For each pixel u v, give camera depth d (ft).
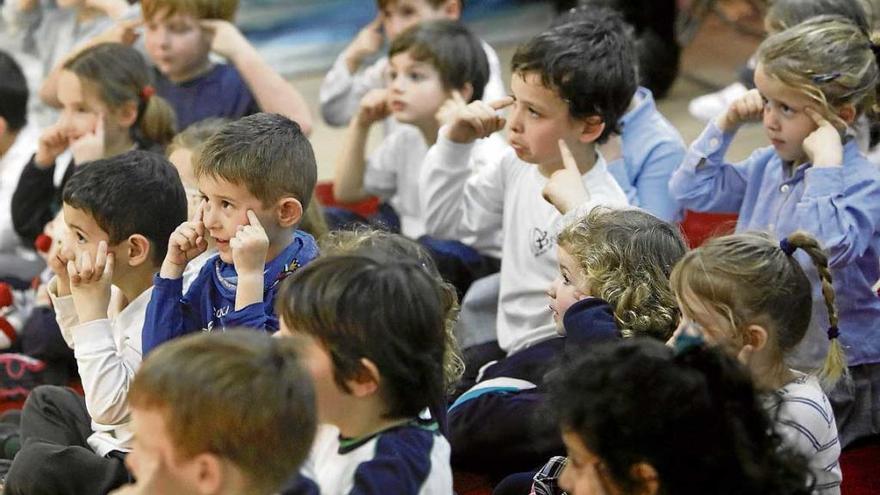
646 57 34.50
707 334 13.88
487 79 24.45
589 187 19.51
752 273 13.83
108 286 16.02
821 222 17.46
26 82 26.63
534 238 19.60
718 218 26.68
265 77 26.50
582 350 12.51
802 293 14.10
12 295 23.22
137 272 17.21
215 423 10.31
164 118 24.62
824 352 18.11
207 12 26.71
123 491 10.61
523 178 20.17
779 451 11.49
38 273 24.39
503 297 20.17
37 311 22.47
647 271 15.56
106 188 16.80
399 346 12.15
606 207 16.79
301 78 41.19
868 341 18.61
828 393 18.65
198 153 17.67
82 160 23.36
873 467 18.93
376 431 12.48
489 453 17.87
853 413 18.89
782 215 18.83
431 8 27.78
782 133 18.22
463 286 21.88
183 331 16.05
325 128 36.81
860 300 18.43
